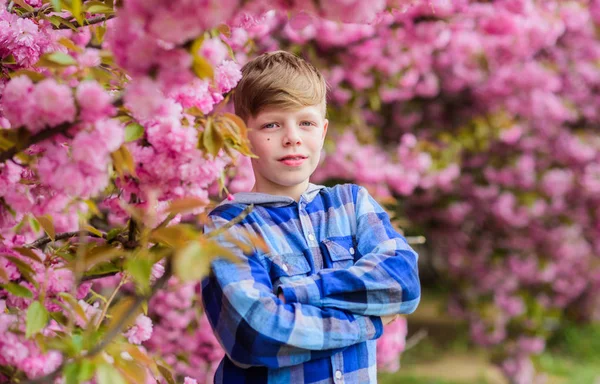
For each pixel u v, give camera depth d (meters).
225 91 1.75
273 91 1.83
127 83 1.73
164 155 1.53
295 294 1.71
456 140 6.06
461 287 7.63
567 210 7.69
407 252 1.86
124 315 1.39
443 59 5.51
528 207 6.97
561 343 9.23
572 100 7.32
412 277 1.82
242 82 1.91
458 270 7.63
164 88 1.35
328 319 1.69
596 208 7.71
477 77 5.82
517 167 6.94
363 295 1.75
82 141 1.36
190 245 1.24
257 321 1.66
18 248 1.60
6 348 1.54
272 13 3.45
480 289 7.55
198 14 1.22
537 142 7.12
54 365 1.58
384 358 3.81
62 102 1.34
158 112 1.47
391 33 4.73
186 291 3.38
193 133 1.53
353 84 4.97
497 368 7.70
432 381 7.46
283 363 1.68
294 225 1.85
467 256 7.57
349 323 1.71
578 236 7.93
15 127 1.41
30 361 1.55
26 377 1.58
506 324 7.34
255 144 1.86
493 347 7.41
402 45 4.82
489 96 6.26
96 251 1.61
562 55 7.05
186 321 3.50
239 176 3.26
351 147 4.86
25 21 1.94
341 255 1.85
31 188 1.70
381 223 1.92
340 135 4.92
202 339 3.57
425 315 10.62
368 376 1.81
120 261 1.74
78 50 1.68
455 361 8.51
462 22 5.22
